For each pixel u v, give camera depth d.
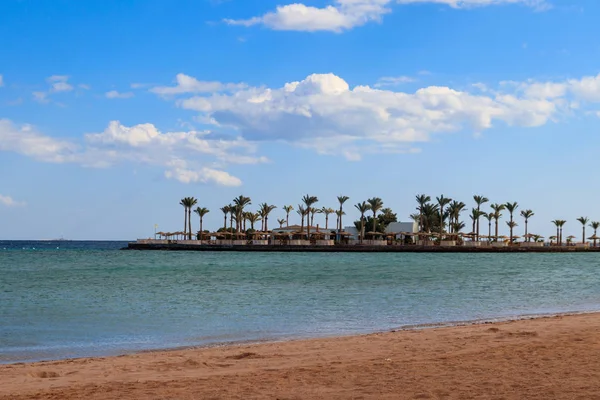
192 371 12.73
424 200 170.62
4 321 24.48
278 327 22.34
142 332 21.16
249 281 50.72
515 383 10.06
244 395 9.73
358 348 15.79
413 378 10.83
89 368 13.41
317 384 10.55
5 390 10.77
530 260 109.19
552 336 16.84
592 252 170.38
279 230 169.75
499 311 28.06
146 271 68.25
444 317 25.50
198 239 175.62
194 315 26.36
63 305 31.19
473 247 149.12
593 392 9.22
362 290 40.62
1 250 183.38
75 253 146.38
